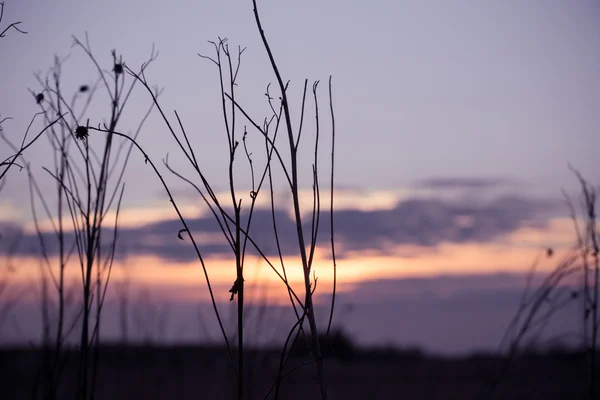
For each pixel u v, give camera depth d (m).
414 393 20.41
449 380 22.58
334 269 3.59
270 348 6.62
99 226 4.21
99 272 4.37
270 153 3.54
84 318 4.07
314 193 3.54
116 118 4.43
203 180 3.47
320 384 3.29
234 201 3.45
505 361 6.04
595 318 5.22
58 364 4.62
